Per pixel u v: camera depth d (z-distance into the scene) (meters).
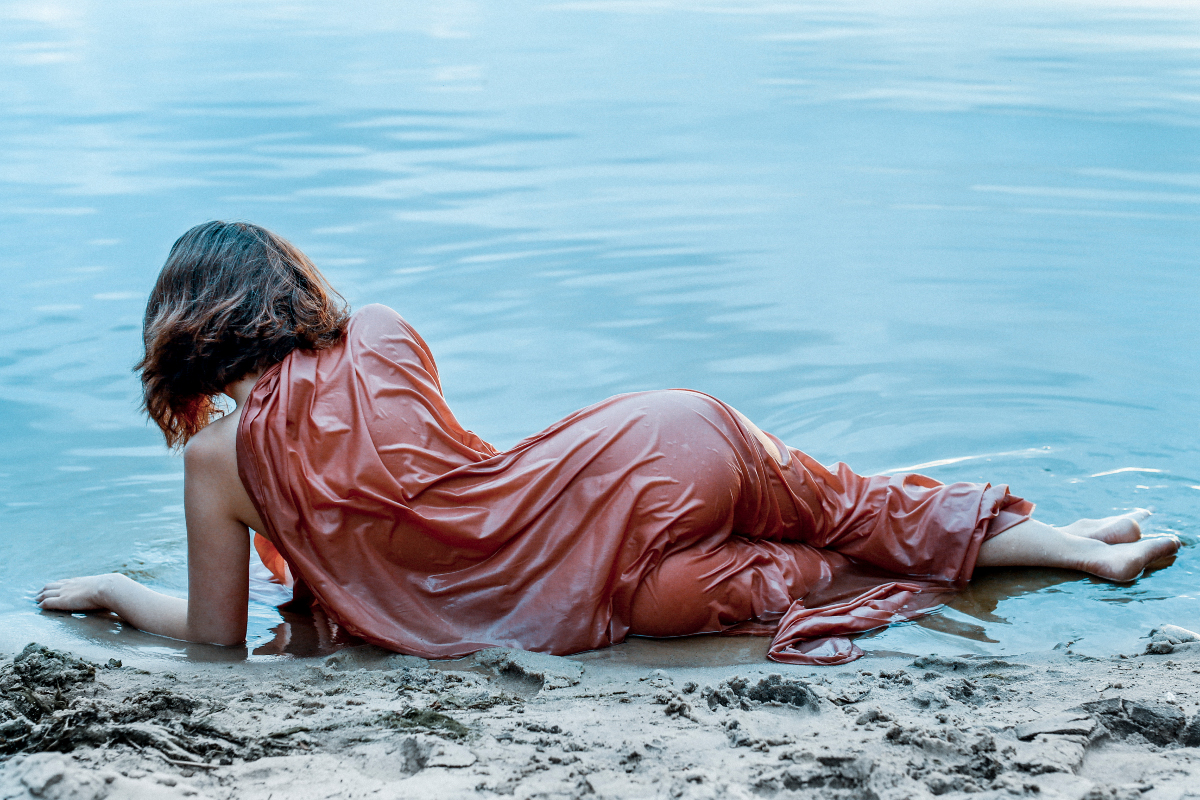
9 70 13.39
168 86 12.54
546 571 3.34
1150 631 3.35
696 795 1.99
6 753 2.27
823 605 3.63
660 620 3.38
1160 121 10.21
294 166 9.40
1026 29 15.62
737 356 5.82
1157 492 4.39
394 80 12.83
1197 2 17.89
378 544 3.30
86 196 8.51
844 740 2.31
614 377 5.57
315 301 3.42
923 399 5.30
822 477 3.89
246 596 3.46
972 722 2.45
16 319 6.30
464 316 6.32
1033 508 4.08
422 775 2.16
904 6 18.23
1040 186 8.54
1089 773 2.17
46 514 4.41
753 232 7.71
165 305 3.34
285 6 18.72
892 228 7.75
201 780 2.15
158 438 5.13
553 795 2.05
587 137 10.28
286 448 3.20
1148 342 5.92
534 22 17.03
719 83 12.44
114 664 3.16
